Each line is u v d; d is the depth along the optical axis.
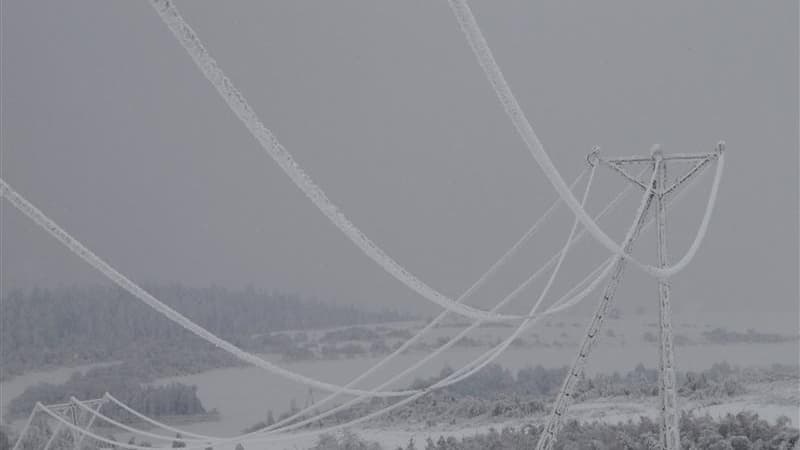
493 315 48.69
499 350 72.81
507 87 28.92
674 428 66.69
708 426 95.06
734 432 94.00
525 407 139.25
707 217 71.19
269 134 24.69
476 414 143.50
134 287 34.72
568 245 74.19
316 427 162.38
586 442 97.62
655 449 91.62
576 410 132.88
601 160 75.81
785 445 87.81
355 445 127.00
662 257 71.94
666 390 67.50
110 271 33.62
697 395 128.75
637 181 74.00
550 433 68.81
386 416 154.38
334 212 28.83
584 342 69.38
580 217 46.44
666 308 68.88
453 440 114.81
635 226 69.94
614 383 161.25
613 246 55.09
